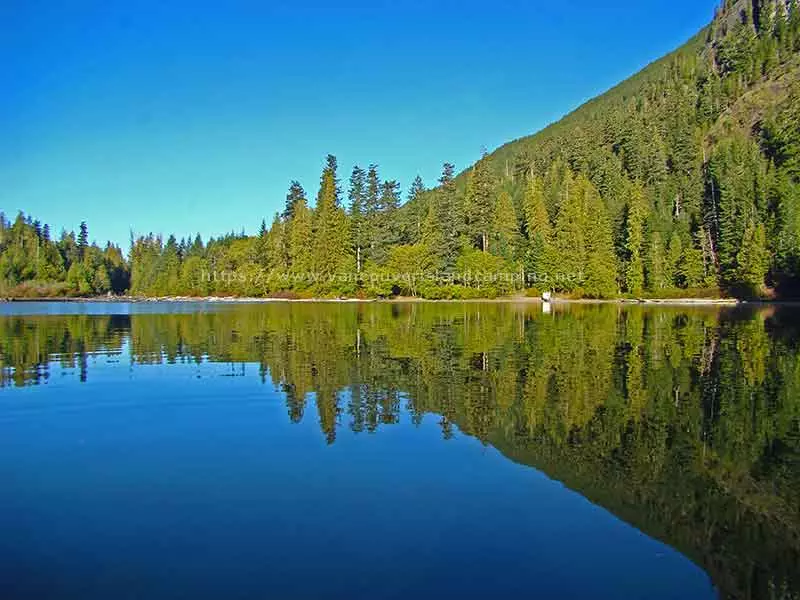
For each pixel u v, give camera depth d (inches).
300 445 416.8
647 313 2025.1
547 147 5492.1
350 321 1617.9
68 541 269.1
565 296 3193.9
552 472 366.9
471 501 320.2
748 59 5315.0
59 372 719.7
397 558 255.0
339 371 729.0
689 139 3934.5
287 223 3508.9
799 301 2635.3
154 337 1143.6
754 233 2755.9
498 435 445.7
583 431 458.9
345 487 337.4
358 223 3299.7
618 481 355.3
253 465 373.7
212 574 239.6
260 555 256.1
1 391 603.2
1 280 3870.6
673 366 775.1
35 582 233.3
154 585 231.0
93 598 221.6
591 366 774.5
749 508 320.8
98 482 344.5
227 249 4165.8
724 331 1284.4
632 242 3090.6
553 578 243.1
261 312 2098.9
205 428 462.3
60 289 3959.2
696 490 344.2
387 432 451.2
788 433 460.8
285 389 614.9
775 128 3774.6
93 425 472.4
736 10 7160.4
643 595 233.6
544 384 645.9
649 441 435.5
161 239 5007.4
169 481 346.0
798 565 261.9
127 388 620.4
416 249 3171.8
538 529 287.9
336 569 244.4
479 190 3299.7
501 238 3272.6
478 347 981.8
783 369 756.0
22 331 1275.8
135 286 4483.3
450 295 3132.4
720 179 3284.9
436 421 485.1
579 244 3166.8
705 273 3004.4
